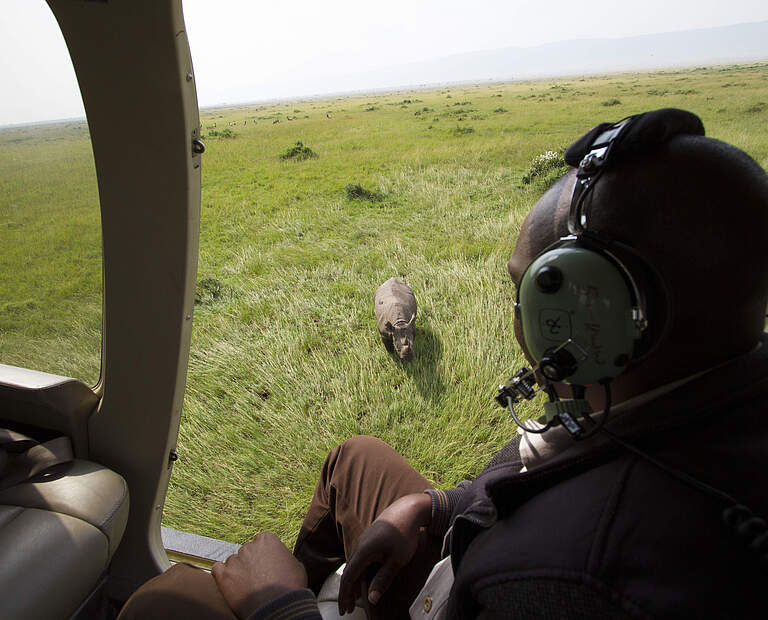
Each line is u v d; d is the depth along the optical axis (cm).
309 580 122
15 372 133
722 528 40
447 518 100
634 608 39
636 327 48
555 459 54
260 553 102
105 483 125
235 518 204
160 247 111
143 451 134
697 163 46
